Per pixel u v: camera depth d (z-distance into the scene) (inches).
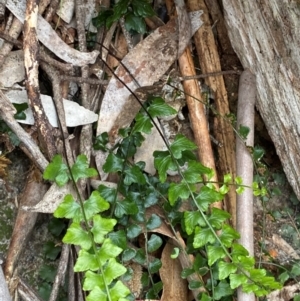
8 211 14.8
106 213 13.6
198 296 13.7
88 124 14.8
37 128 13.6
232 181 15.7
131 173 13.8
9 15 14.8
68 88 15.3
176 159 13.7
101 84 15.2
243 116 15.7
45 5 15.0
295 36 14.2
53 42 14.8
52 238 15.0
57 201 13.1
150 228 13.9
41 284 14.6
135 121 14.9
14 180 15.0
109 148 15.0
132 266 14.4
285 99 15.1
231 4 15.6
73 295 13.8
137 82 15.4
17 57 14.7
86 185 14.3
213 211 13.4
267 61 15.3
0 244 14.5
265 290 12.7
